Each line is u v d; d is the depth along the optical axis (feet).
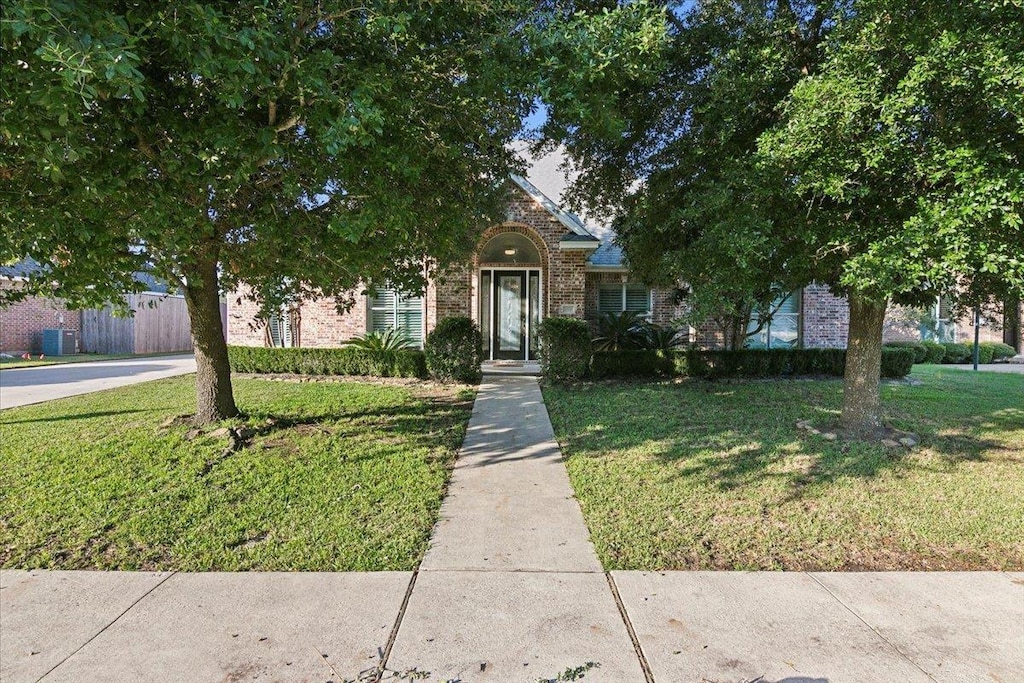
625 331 41.50
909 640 9.13
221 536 12.94
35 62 8.98
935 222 12.91
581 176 26.99
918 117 13.71
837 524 13.79
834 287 21.88
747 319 37.06
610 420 24.63
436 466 18.24
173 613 9.87
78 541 12.66
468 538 13.08
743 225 15.38
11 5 7.88
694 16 20.62
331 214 16.70
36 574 11.32
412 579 11.14
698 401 28.81
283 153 12.51
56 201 12.12
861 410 22.04
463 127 16.63
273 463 18.13
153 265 19.10
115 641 9.05
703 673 8.27
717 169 19.17
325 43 13.06
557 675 8.22
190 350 80.64
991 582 11.13
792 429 22.79
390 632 9.31
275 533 13.17
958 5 13.03
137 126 12.00
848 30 15.49
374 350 37.58
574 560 11.98
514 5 14.61
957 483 16.57
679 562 11.91
